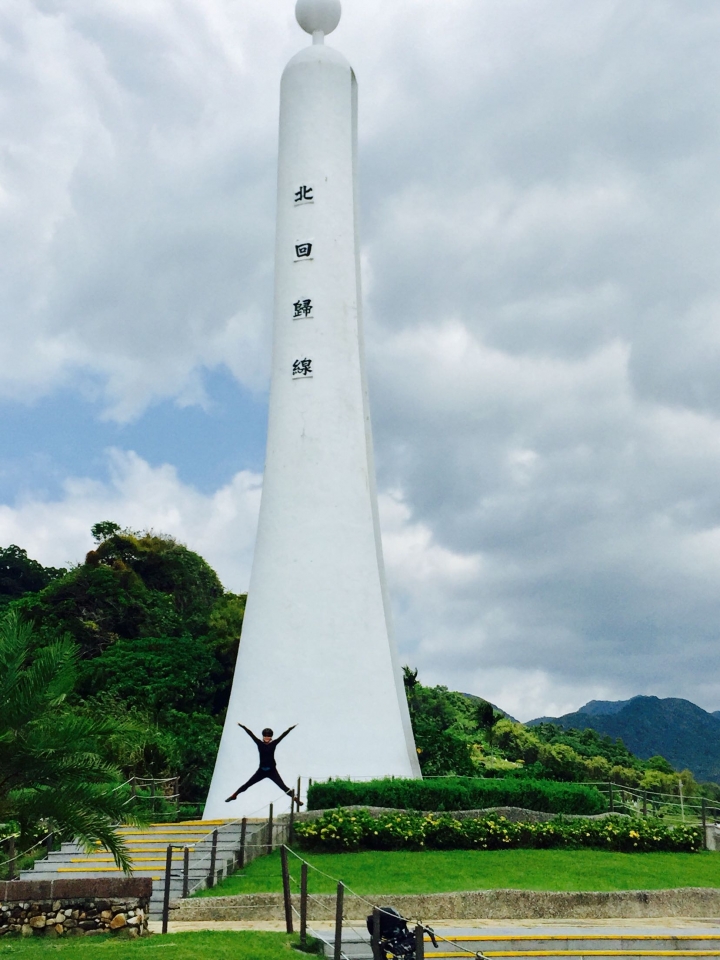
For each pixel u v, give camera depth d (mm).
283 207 38312
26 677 17562
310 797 28203
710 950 19281
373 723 33438
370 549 35469
